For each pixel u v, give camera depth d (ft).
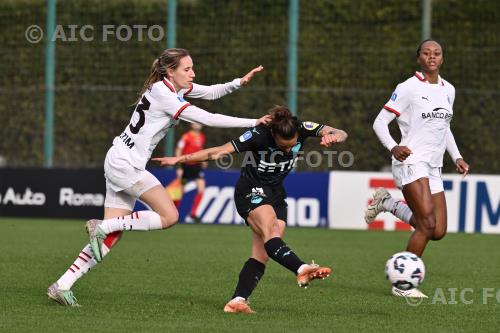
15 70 218.38
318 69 210.79
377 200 112.78
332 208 199.11
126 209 93.50
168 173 206.69
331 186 199.21
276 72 211.41
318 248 157.17
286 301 96.27
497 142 208.33
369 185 198.08
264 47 211.41
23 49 217.77
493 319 86.58
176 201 206.28
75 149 215.72
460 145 209.36
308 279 81.51
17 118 219.41
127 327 78.79
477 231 192.65
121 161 90.07
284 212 87.92
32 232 175.94
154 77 90.94
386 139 103.30
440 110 103.55
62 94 214.90
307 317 85.92
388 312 89.76
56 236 168.35
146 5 213.87
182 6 213.46
